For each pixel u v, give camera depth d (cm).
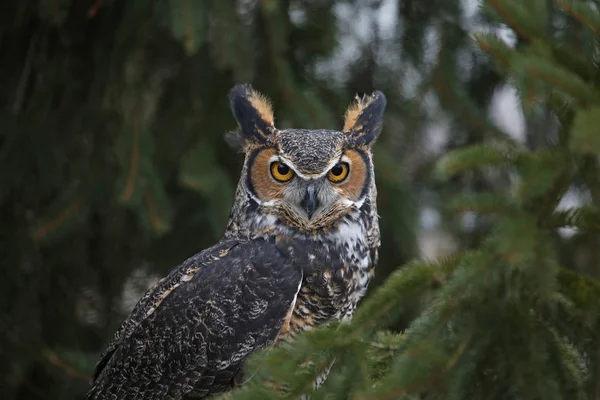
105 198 1163
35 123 1172
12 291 1204
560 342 577
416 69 1200
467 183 1336
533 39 582
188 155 1074
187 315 842
